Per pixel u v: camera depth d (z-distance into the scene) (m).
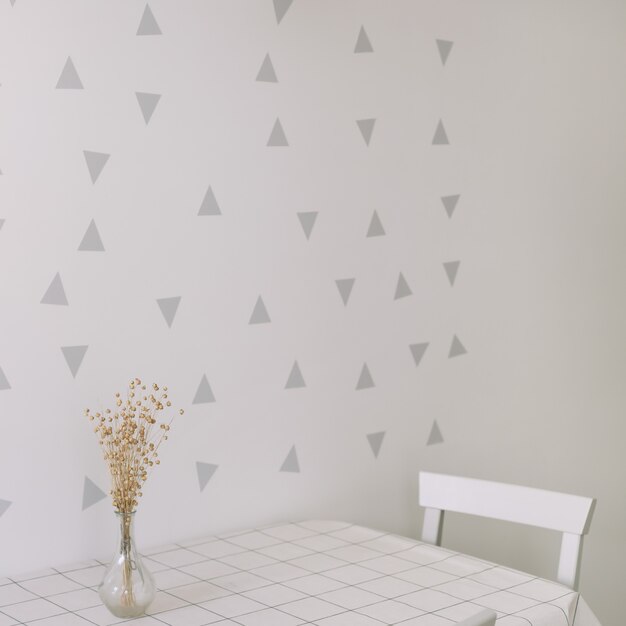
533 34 2.30
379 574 1.61
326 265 1.98
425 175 2.13
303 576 1.60
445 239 2.18
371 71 2.03
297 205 1.93
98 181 1.67
